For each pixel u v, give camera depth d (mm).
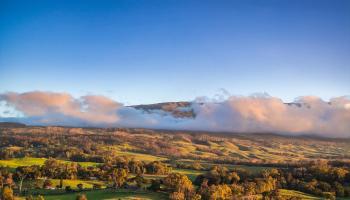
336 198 180750
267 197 167750
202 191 171250
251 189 180375
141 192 178125
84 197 159375
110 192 179250
